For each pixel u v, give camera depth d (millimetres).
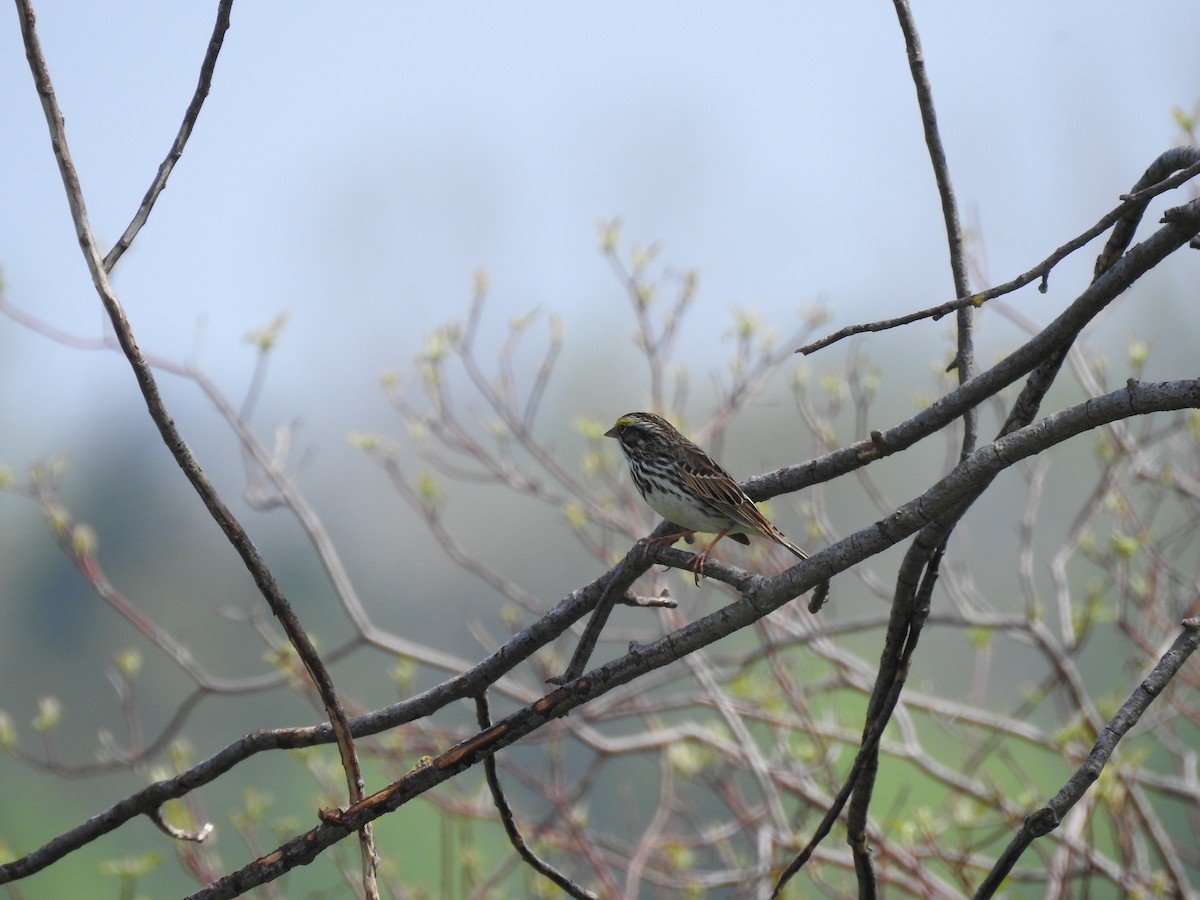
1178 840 16547
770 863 12758
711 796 19625
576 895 7316
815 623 14328
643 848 12945
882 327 5668
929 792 18844
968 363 7035
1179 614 13055
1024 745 19359
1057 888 11141
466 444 14516
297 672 13586
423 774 5969
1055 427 5543
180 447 5977
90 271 5855
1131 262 5613
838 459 6594
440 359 14555
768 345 14547
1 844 11914
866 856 7305
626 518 15117
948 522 6281
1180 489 13281
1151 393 5391
